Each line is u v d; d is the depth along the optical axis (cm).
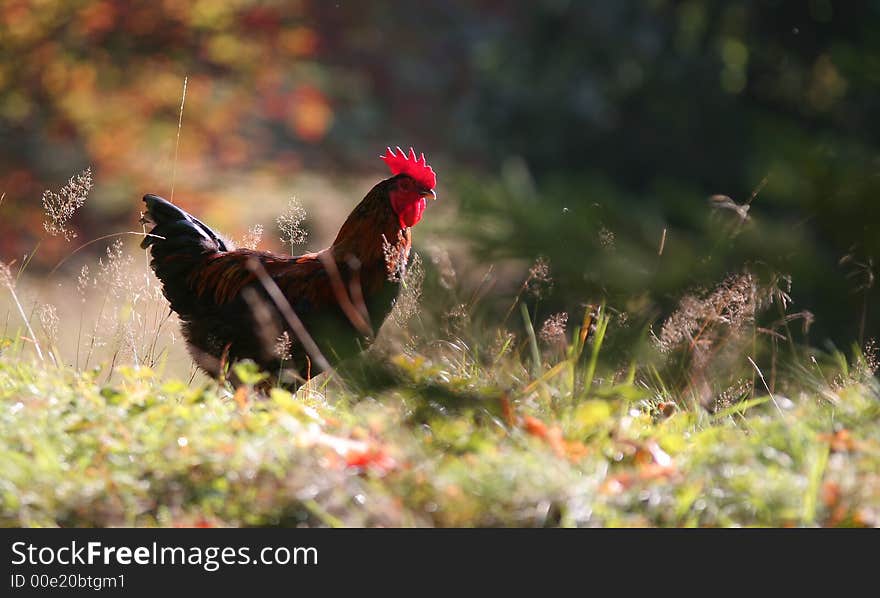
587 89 3056
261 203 3594
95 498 705
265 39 3016
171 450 748
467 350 1095
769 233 1420
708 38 2627
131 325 1118
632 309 1280
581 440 818
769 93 2602
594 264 1353
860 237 1395
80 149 3256
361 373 884
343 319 1082
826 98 2425
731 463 759
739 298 1070
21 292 1308
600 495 710
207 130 3177
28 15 2738
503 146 3328
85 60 2867
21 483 714
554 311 1414
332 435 812
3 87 2838
